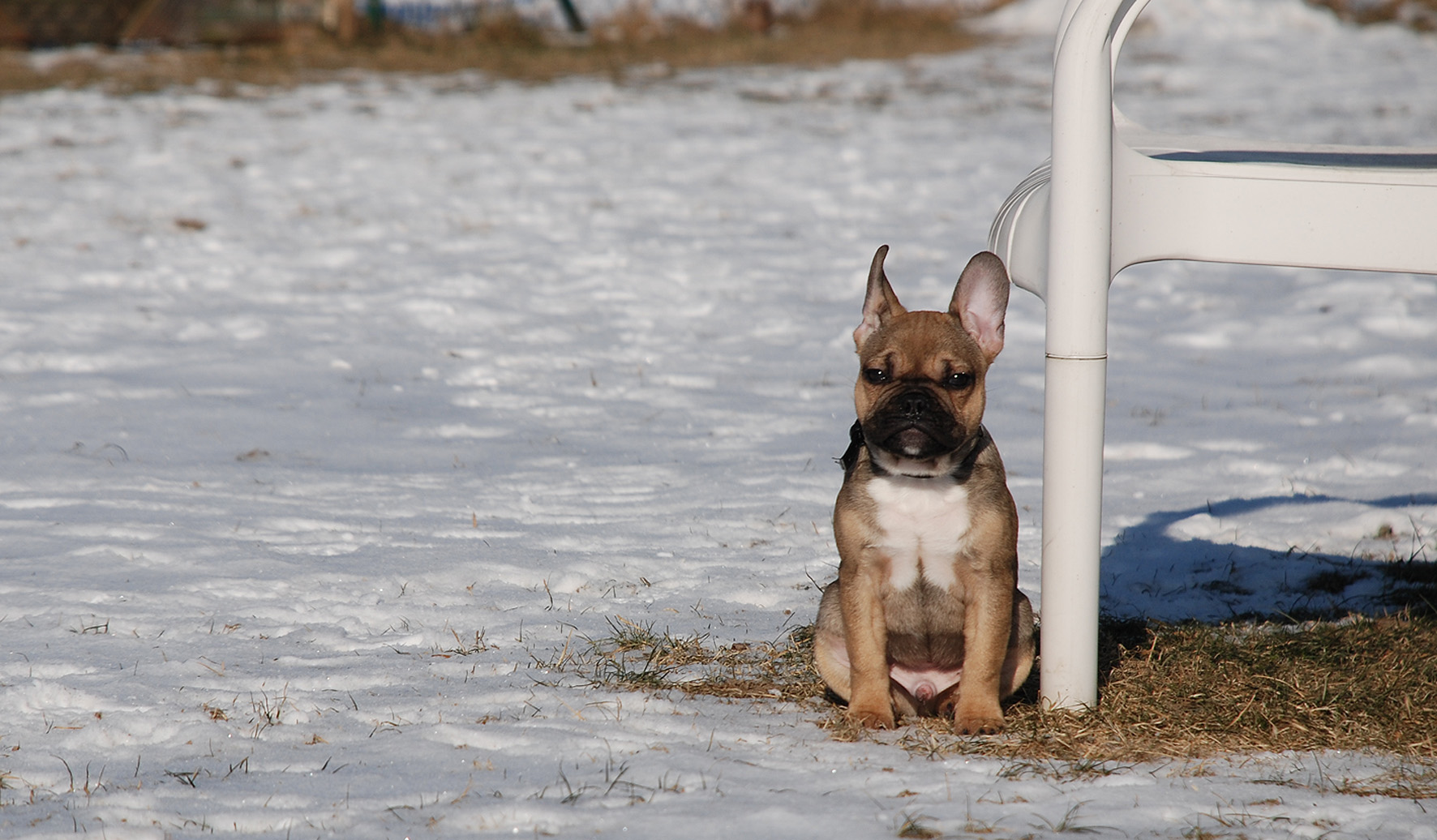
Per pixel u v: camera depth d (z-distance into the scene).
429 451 13.63
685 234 23.98
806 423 14.85
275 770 6.38
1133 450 13.80
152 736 6.93
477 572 10.03
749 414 15.16
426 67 40.19
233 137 29.95
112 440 13.48
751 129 33.00
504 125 32.50
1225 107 36.56
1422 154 8.12
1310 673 7.70
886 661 7.54
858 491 7.14
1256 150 8.26
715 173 28.72
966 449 7.11
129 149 28.33
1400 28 53.59
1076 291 6.85
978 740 6.84
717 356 17.67
